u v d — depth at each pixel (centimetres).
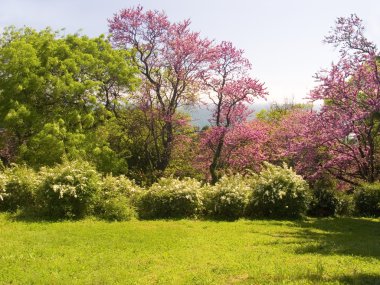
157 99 2398
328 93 1647
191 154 2509
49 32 2359
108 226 1197
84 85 2092
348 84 1642
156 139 2367
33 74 2002
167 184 1502
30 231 1084
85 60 2189
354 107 1622
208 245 995
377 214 1627
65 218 1296
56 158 1894
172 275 724
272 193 1496
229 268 764
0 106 2019
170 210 1452
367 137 1689
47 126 1900
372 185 1653
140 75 2459
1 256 827
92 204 1359
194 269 770
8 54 2055
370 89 1612
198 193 1484
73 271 747
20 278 693
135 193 1475
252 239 1077
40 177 1407
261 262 807
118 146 2425
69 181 1327
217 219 1455
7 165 2058
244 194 1506
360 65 1622
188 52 2280
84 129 2156
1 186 1358
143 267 782
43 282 678
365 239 1108
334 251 920
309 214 1622
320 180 1767
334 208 1612
